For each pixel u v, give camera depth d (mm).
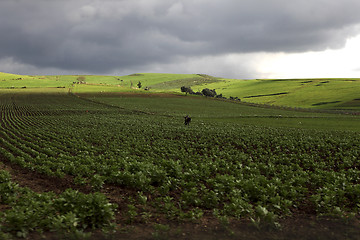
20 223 9016
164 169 18938
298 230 10422
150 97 121312
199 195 14680
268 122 63094
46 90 135500
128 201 13641
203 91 149750
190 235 9711
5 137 36812
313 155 27297
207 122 61469
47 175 18531
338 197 13594
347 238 9773
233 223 10883
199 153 29922
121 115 70312
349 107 126125
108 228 9789
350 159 25047
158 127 50000
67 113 71375
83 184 16297
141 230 10055
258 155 28188
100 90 138625
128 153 26312
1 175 15562
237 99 143875
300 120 67188
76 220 9672
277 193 13875
